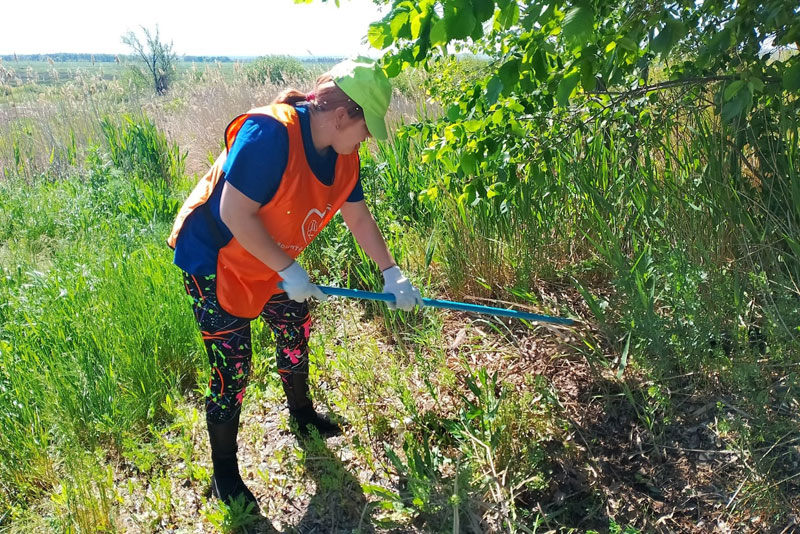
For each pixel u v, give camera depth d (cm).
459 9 210
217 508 263
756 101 281
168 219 626
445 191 391
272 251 221
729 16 266
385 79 212
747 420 251
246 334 251
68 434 294
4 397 314
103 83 1114
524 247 368
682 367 283
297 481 279
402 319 372
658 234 316
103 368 324
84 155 884
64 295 377
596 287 353
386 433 302
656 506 242
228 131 224
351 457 291
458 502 235
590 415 285
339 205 251
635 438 270
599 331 322
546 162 317
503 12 224
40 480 286
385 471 279
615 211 331
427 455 273
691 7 263
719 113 284
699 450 255
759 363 265
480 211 384
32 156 877
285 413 325
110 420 302
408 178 491
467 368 318
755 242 280
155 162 812
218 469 268
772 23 235
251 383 347
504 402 280
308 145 219
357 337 387
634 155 331
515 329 354
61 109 993
